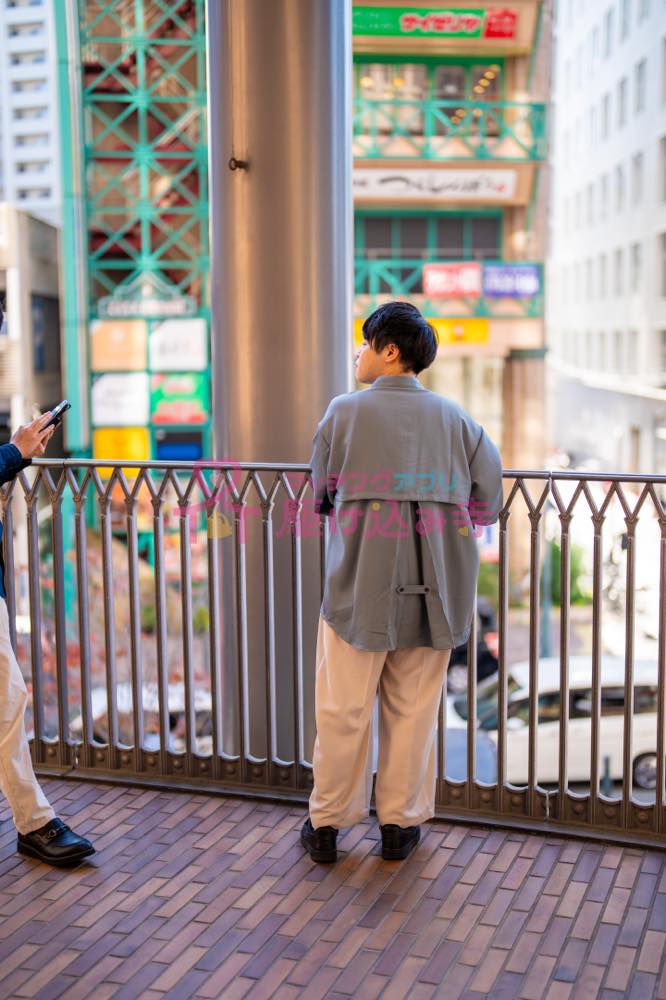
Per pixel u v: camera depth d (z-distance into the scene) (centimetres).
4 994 231
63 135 1952
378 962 242
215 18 346
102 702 1012
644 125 1627
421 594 278
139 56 1942
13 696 288
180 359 2075
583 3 1883
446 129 1948
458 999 228
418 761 287
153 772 345
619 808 301
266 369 352
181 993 231
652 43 1597
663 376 1655
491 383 2131
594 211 1903
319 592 361
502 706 310
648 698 814
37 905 267
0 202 1806
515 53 1919
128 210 2019
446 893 272
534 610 304
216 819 316
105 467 335
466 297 2078
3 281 1836
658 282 1648
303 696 365
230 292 353
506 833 305
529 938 251
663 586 293
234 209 348
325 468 283
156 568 336
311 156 342
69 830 293
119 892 274
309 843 290
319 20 337
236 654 341
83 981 235
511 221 2067
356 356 291
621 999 227
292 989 232
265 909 265
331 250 349
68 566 1293
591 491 295
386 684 290
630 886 274
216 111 350
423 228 2064
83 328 2052
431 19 1816
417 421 274
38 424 287
